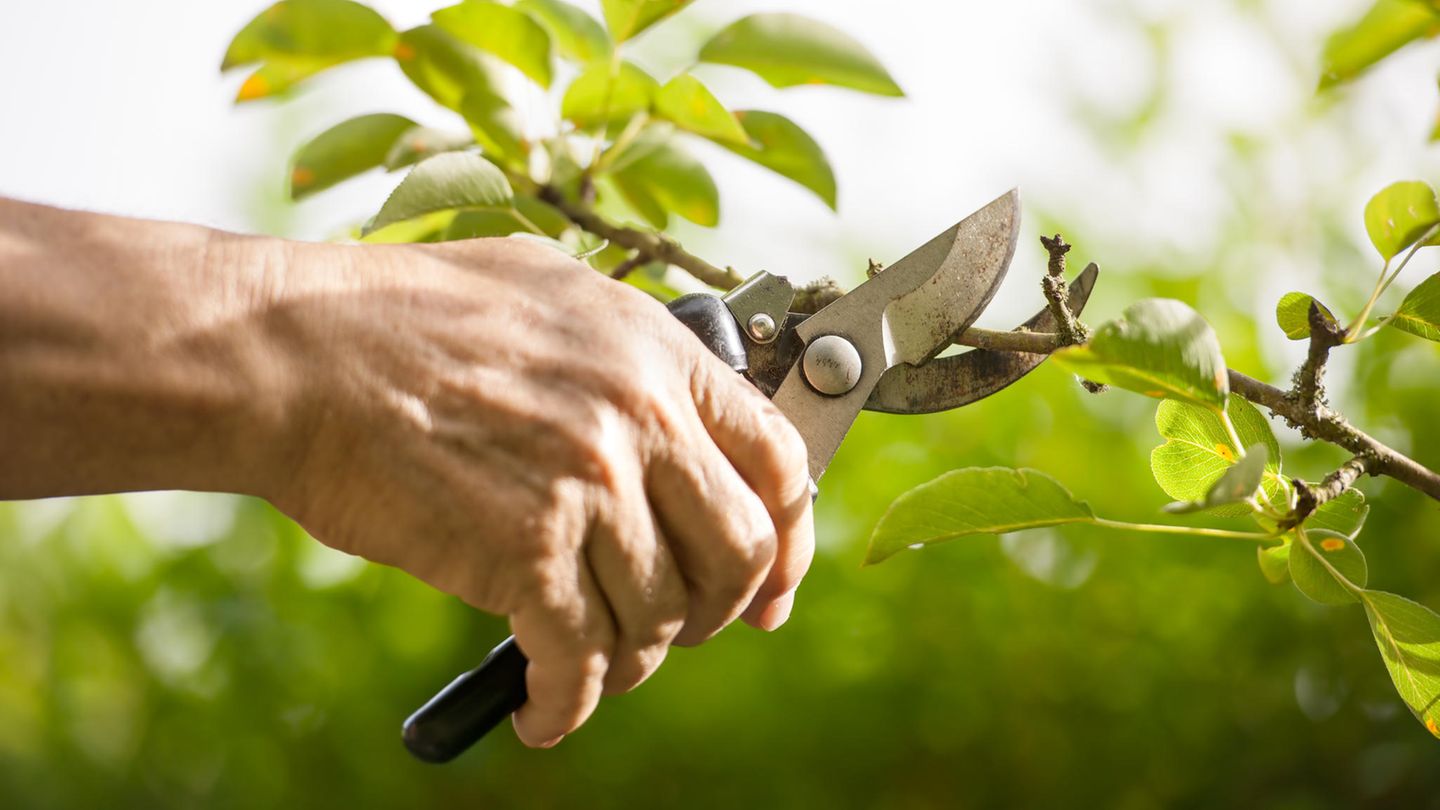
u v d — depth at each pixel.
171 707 2.18
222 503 2.16
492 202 0.99
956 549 1.96
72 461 0.74
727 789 1.99
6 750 2.32
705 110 1.12
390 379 0.75
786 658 1.98
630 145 1.22
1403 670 0.82
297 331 0.75
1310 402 0.83
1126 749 1.92
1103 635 1.95
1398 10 1.08
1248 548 1.90
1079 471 2.02
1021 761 1.95
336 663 2.10
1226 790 1.90
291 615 2.10
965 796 1.96
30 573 2.32
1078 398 2.02
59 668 2.32
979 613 1.96
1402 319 0.84
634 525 0.78
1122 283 2.21
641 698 2.01
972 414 2.03
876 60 1.12
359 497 0.77
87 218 0.75
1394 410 1.82
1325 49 1.14
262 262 0.76
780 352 0.96
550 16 1.19
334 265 0.78
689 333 0.84
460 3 1.09
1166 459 0.88
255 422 0.74
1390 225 0.81
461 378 0.76
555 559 0.76
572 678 0.79
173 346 0.72
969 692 1.95
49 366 0.71
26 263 0.71
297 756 2.11
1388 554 1.80
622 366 0.79
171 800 2.21
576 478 0.76
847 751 1.97
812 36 1.12
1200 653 1.92
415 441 0.75
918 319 0.95
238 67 1.14
